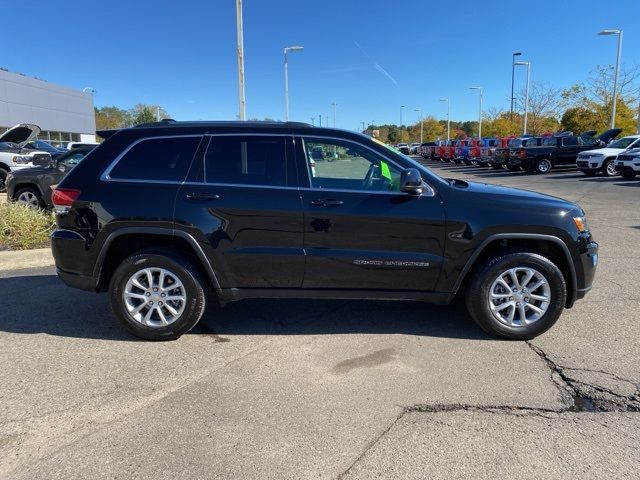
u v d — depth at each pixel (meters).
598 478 2.51
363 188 4.16
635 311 4.89
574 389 3.41
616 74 30.91
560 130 45.50
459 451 2.74
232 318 4.83
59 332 4.48
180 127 4.27
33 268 6.85
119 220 4.09
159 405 3.22
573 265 4.13
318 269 4.12
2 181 14.92
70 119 49.59
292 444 2.80
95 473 2.57
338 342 4.24
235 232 4.07
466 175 25.66
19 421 3.03
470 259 4.08
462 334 4.40
